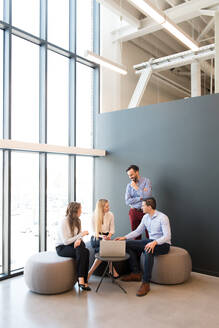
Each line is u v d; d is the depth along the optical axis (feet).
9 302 12.50
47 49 18.60
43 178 17.85
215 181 16.25
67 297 13.03
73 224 14.37
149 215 15.42
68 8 20.92
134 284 14.64
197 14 20.54
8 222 15.85
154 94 31.24
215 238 16.12
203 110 16.80
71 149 18.79
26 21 17.75
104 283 14.75
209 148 16.52
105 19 24.00
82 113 22.06
